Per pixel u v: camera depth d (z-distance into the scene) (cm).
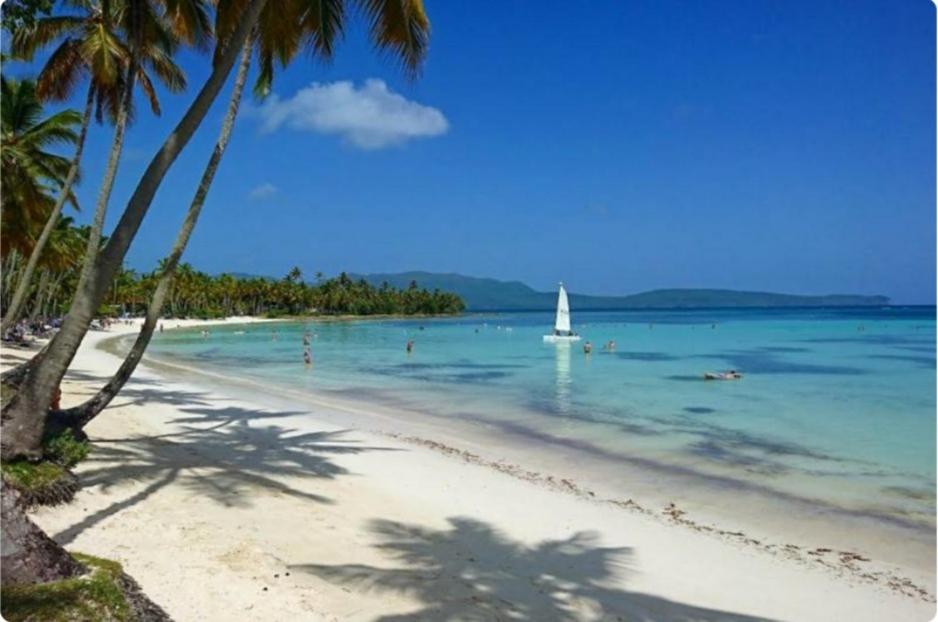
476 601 724
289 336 7319
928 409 2228
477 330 8981
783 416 2100
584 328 9288
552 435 1798
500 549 898
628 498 1216
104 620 508
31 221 2927
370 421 1962
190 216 1188
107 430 1450
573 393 2639
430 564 822
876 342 5831
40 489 852
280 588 706
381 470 1307
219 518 905
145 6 1297
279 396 2473
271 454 1380
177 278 10838
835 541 1021
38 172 2639
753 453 1591
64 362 926
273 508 977
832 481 1351
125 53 1812
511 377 3225
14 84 2530
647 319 14138
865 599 810
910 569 916
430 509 1059
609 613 725
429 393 2634
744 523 1095
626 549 932
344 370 3572
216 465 1223
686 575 853
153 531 828
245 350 5091
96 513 868
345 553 831
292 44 1255
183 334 7594
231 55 944
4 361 2964
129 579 599
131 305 11331
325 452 1444
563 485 1278
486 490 1197
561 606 732
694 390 2725
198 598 661
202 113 942
